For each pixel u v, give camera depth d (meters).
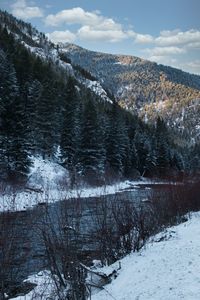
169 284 6.54
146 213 11.43
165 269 7.45
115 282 7.45
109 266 8.33
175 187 15.36
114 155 61.88
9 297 6.75
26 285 7.18
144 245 9.90
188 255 8.19
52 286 6.79
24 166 39.34
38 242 7.71
